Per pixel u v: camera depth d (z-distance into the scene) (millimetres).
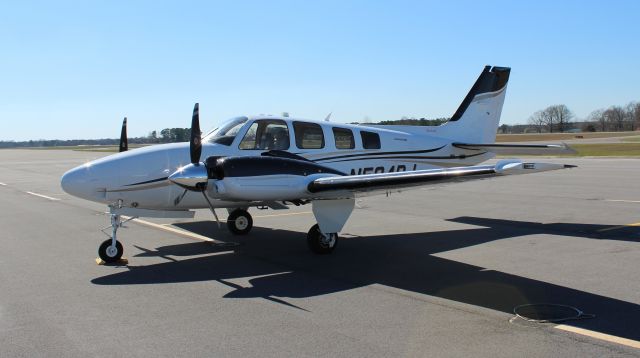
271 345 4102
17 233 9562
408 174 6520
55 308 5074
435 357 3834
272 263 7055
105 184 7086
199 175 6605
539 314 4789
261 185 6691
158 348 4051
